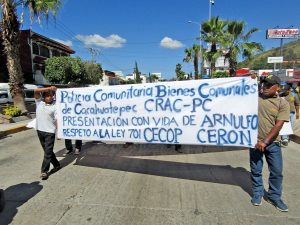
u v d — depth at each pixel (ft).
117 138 18.04
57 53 124.67
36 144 28.94
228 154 23.72
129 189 16.05
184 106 16.06
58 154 23.86
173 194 15.29
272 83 12.73
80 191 15.83
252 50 71.77
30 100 73.87
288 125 19.24
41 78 109.19
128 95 17.43
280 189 13.39
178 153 23.99
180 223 12.30
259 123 13.42
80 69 107.55
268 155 13.32
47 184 16.98
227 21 77.05
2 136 33.50
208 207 13.73
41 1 45.34
